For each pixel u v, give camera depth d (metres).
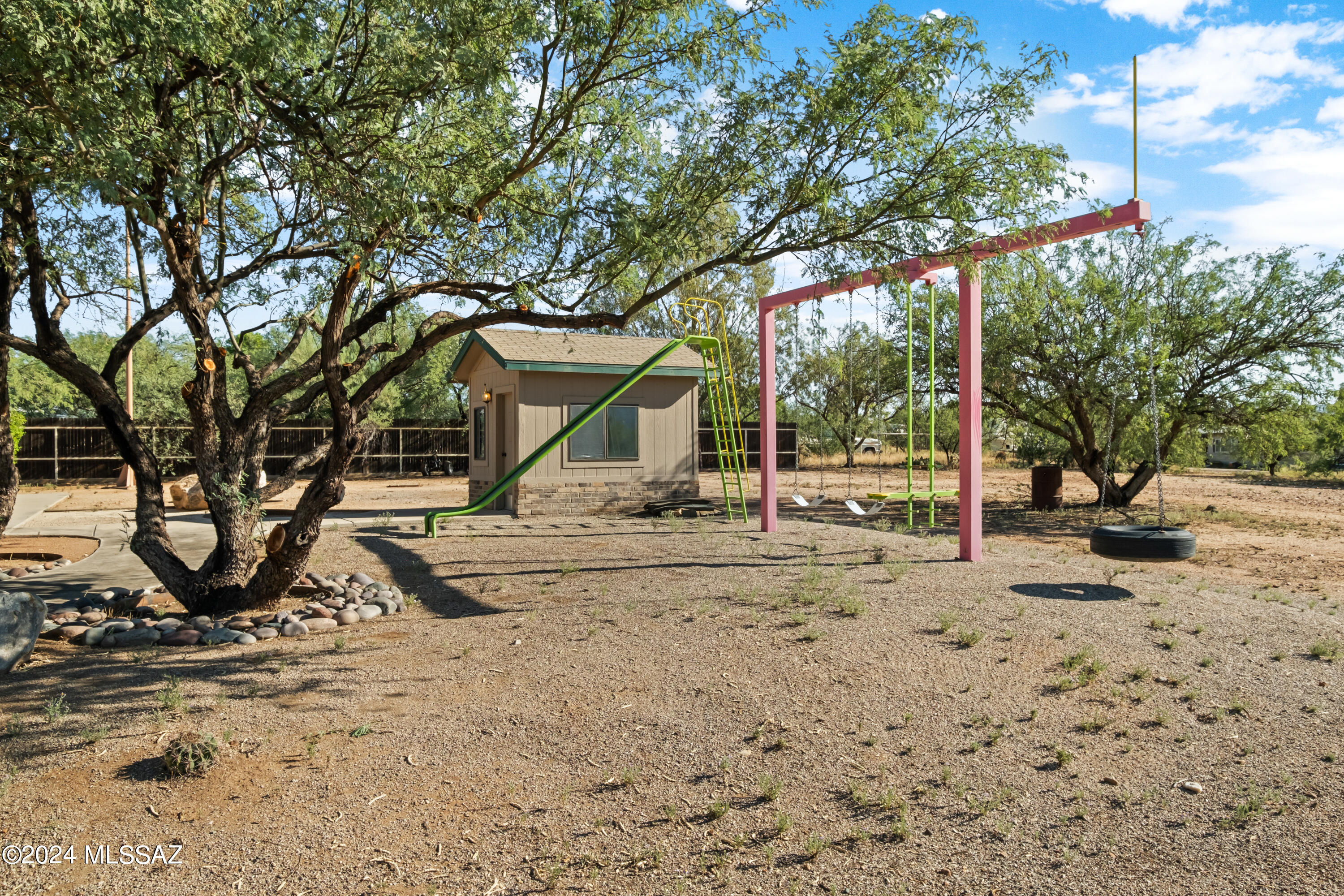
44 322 6.49
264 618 6.66
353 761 4.01
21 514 14.95
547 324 6.66
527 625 6.60
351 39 6.04
